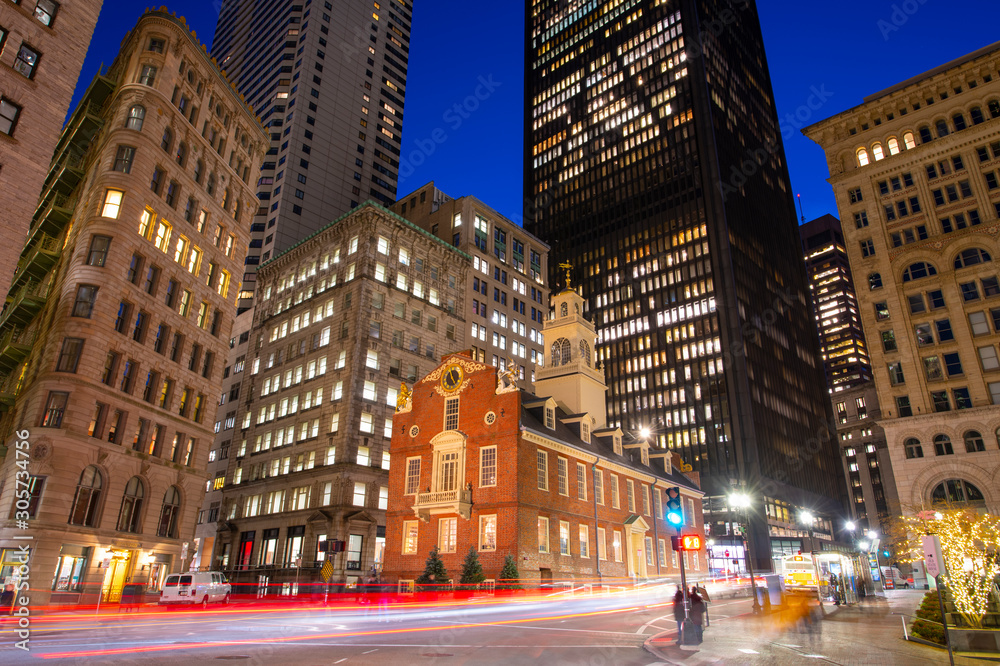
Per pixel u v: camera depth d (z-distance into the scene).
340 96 131.38
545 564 44.44
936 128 63.75
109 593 39.03
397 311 72.81
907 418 57.44
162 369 45.66
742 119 155.25
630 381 131.25
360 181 129.00
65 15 37.97
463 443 46.97
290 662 15.08
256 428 75.81
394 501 49.44
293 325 77.19
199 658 15.27
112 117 46.94
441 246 81.06
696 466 116.69
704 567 67.62
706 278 128.50
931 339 58.75
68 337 39.19
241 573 66.38
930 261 60.44
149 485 43.56
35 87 35.66
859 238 65.12
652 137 147.88
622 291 139.75
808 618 28.00
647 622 28.62
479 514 44.72
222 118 55.59
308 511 62.69
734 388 117.56
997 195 58.25
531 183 168.25
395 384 69.38
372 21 145.25
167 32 48.91
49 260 47.69
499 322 88.31
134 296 43.16
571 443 50.31
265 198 116.00
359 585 46.78
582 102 165.62
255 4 151.38
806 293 158.88
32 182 34.69
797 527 116.25
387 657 16.30
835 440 144.38
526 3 189.88
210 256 52.03
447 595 39.03
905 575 78.75
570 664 15.62
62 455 37.09
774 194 159.75
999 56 60.34
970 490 53.41
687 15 150.88
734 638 20.92
